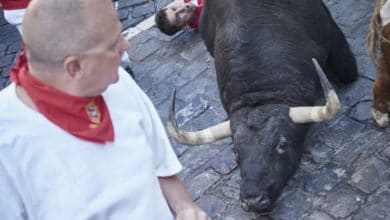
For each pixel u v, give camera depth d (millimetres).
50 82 1794
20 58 1882
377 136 4430
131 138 1955
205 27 4844
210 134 3963
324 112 3662
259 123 3814
